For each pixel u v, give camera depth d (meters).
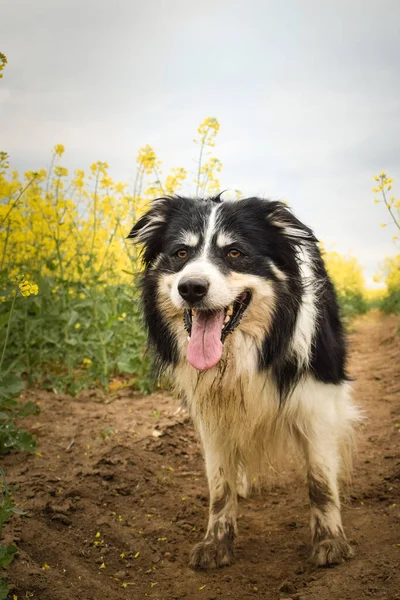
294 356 0.96
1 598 0.77
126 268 2.11
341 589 0.83
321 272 1.08
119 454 1.26
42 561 0.91
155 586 0.90
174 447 1.36
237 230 0.98
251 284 0.95
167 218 1.06
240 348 0.97
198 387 0.99
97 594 0.86
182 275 0.92
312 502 0.96
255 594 0.87
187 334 0.99
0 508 0.82
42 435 1.34
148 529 1.05
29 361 1.70
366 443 1.38
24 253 1.72
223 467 0.99
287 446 1.02
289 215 0.99
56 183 1.90
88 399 1.62
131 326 1.82
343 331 1.16
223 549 0.95
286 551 0.98
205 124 1.71
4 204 1.52
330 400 0.99
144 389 1.68
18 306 1.65
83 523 1.02
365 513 1.07
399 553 0.90
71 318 1.68
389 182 1.70
